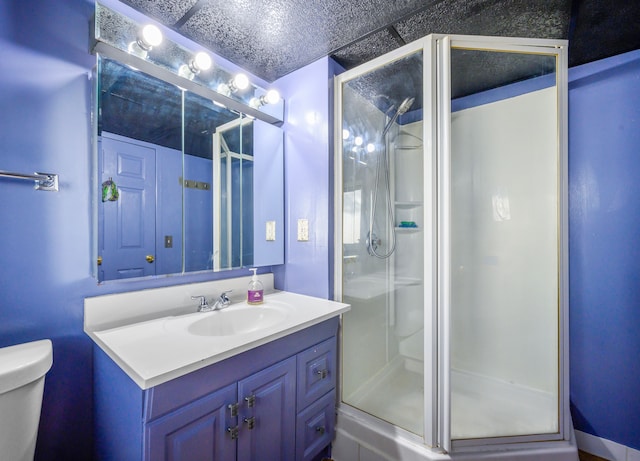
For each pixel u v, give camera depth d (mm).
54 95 1000
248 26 1312
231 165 1521
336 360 1535
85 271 1061
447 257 1238
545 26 1322
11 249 919
